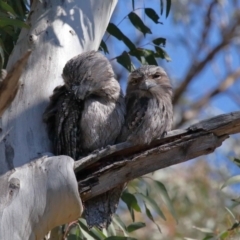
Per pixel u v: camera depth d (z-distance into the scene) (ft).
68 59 29.35
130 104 29.94
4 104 23.54
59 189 24.91
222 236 32.09
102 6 31.22
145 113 28.58
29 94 27.71
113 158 26.73
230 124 26.53
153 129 27.30
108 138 28.89
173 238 49.44
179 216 50.49
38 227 24.90
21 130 26.71
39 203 24.82
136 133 27.02
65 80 28.68
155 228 50.11
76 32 29.99
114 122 28.86
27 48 28.99
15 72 22.61
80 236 32.60
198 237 49.21
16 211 24.54
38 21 29.66
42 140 26.94
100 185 26.22
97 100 28.91
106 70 29.22
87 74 28.55
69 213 25.35
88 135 28.50
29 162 25.82
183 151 26.78
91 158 26.08
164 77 31.37
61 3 30.25
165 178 52.03
